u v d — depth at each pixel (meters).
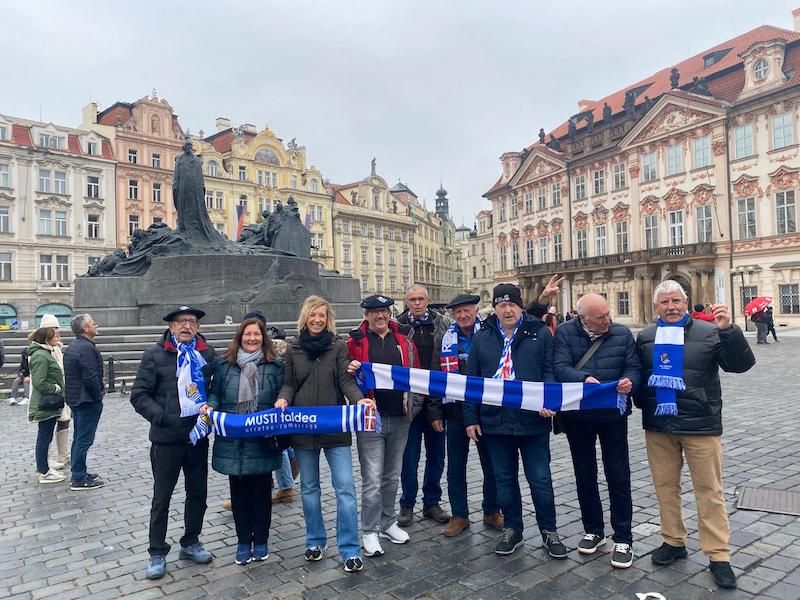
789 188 41.28
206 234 22.55
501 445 5.34
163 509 5.14
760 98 42.47
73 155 58.41
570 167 59.53
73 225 58.59
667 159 49.69
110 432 10.93
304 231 25.50
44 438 8.00
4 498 7.29
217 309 20.38
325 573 4.99
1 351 14.64
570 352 5.33
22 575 5.11
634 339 5.21
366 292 86.81
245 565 5.20
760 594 4.38
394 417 5.70
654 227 51.03
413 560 5.21
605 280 55.00
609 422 5.06
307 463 5.27
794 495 6.43
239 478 5.25
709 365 4.73
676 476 4.99
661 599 4.36
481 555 5.27
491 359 5.57
